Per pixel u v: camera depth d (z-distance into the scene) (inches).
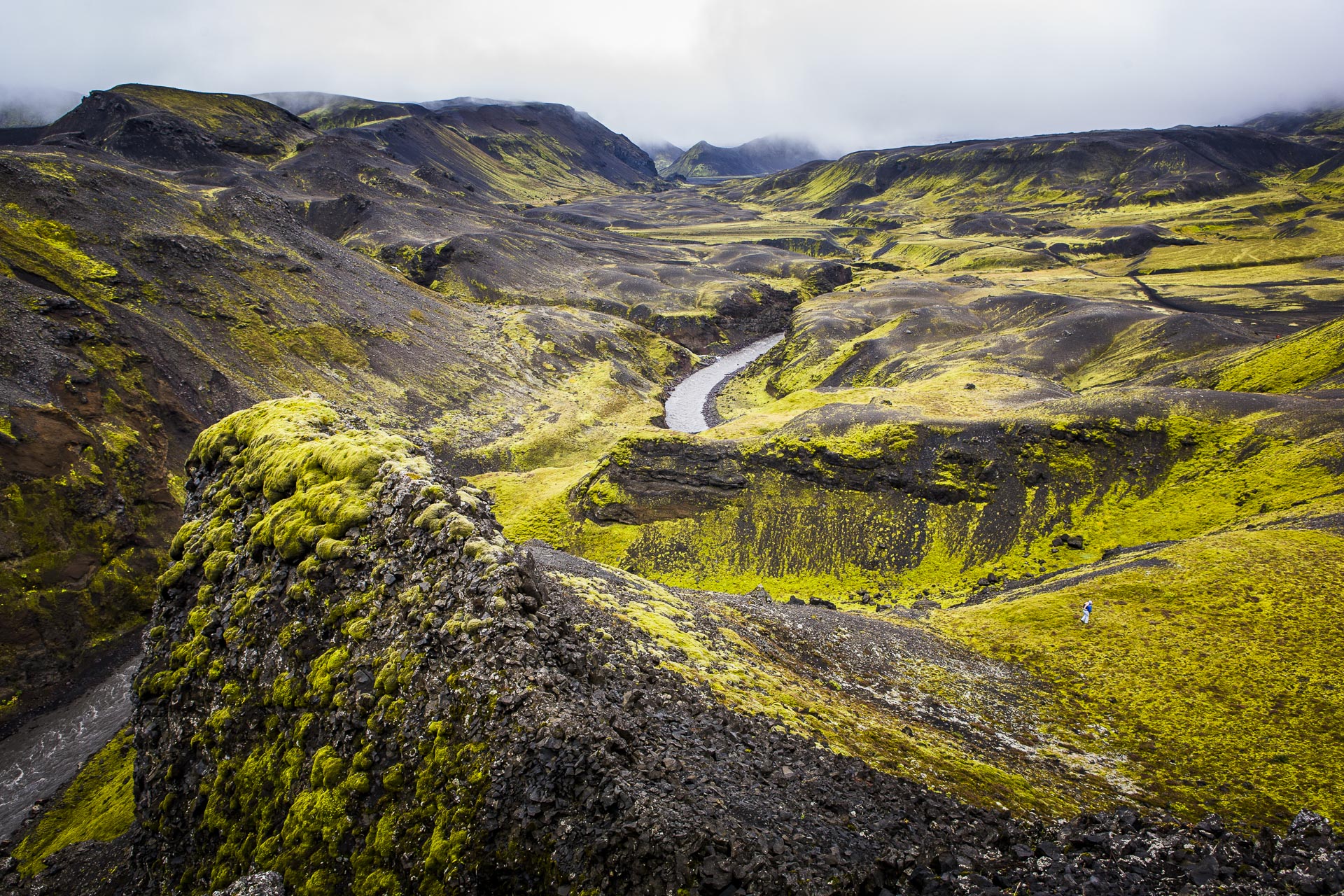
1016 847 979.9
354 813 1026.7
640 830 821.9
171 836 1354.6
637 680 1230.3
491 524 1343.5
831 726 1427.2
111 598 3710.6
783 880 792.3
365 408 7308.1
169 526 4288.9
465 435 7564.0
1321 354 5930.1
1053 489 4608.8
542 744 922.1
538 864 844.0
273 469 1642.5
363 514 1385.3
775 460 5059.1
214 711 1375.5
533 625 1111.6
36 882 1678.2
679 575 4571.9
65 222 7096.5
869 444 5054.1
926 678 2150.6
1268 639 2237.9
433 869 892.0
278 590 1414.9
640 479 5078.7
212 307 7180.1
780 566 4542.3
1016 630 2588.6
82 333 4830.2
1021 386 6648.6
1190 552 2861.7
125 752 2664.9
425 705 1058.7
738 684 1462.8
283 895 1018.1
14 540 3508.9
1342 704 1900.8
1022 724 1941.4
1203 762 1737.2
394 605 1213.1
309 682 1226.6
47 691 3260.3
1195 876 909.8
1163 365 7780.5
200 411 5393.7
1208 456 4453.7
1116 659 2276.1
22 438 3789.4
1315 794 1573.6
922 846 961.5
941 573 4298.7
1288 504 3639.3
